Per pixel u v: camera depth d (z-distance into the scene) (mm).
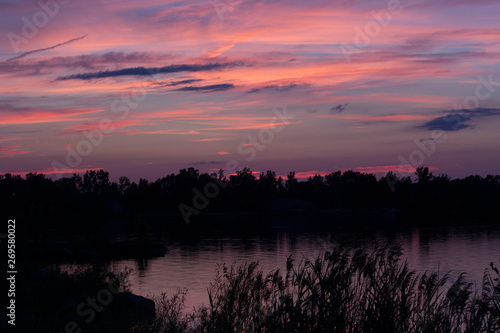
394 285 7180
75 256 44281
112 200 137375
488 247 50281
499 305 6840
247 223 105062
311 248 51750
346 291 7391
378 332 6922
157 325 12078
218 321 8977
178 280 30781
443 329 6770
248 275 9289
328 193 159375
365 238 61438
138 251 49656
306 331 7348
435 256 43188
